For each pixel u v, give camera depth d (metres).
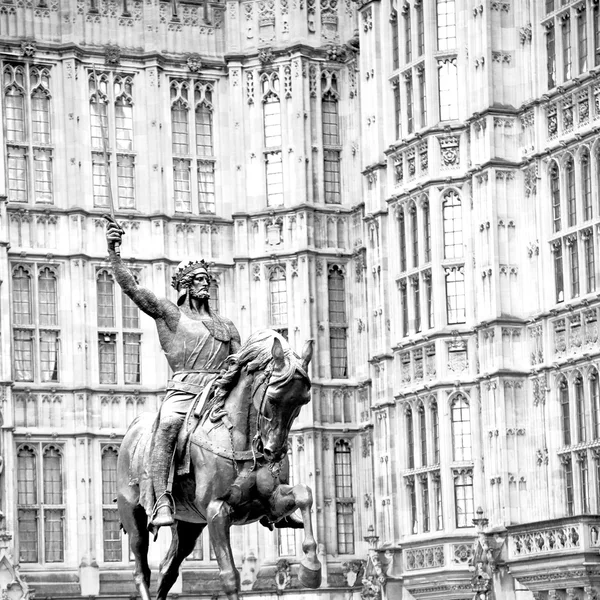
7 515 74.75
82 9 80.44
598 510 62.31
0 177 77.38
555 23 66.12
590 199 63.88
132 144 80.75
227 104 82.25
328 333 80.31
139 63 81.06
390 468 72.94
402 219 73.12
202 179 81.62
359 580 76.94
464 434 69.06
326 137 81.69
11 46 78.75
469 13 69.94
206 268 26.67
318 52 81.62
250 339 25.08
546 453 65.31
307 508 24.08
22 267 77.94
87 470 77.19
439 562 68.81
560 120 65.69
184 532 26.56
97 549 77.00
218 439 24.70
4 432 75.38
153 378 79.44
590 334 63.34
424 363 70.81
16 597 72.81
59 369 78.06
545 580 59.75
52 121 79.38
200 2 82.31
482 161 68.56
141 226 80.19
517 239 67.88
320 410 79.50
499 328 66.88
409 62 73.00
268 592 77.25
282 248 80.56
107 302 79.38
